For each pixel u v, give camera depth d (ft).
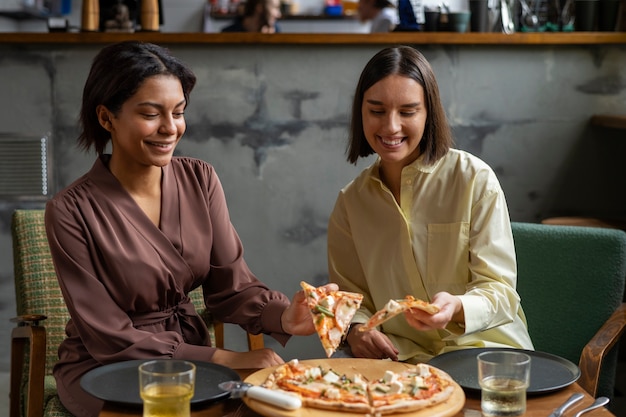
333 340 5.34
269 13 15.33
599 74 11.24
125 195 6.42
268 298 6.72
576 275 7.49
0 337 11.69
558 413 4.83
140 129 6.09
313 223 11.43
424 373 5.17
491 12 11.37
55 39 10.98
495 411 4.79
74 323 6.32
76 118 11.24
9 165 11.33
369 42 10.92
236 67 11.14
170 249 6.51
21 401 7.36
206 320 8.02
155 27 11.39
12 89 11.18
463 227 6.73
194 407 5.05
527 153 11.37
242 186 11.37
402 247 6.87
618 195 11.46
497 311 6.26
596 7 11.32
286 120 11.24
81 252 6.27
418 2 11.94
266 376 5.23
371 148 6.86
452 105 11.24
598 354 6.27
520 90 11.25
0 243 11.49
